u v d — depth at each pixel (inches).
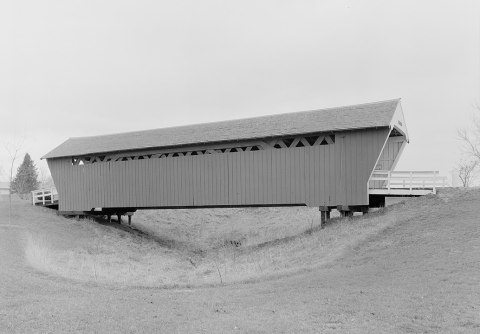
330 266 616.1
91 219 1288.1
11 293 474.9
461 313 353.7
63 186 1310.3
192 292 539.2
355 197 898.7
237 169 1028.5
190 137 1108.5
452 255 539.8
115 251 989.8
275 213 1496.1
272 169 986.1
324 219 943.7
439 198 857.5
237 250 1016.2
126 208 1315.2
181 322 373.1
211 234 1387.8
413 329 327.6
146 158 1167.6
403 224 761.0
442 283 439.2
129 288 575.2
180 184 1107.3
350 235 780.6
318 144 952.9
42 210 1322.6
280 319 371.9
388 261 567.5
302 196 951.6
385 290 439.5
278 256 800.3
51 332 337.7
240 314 398.6
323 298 434.3
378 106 965.2
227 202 1038.4
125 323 367.6
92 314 393.7
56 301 446.0
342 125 911.0
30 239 925.8
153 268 837.8
